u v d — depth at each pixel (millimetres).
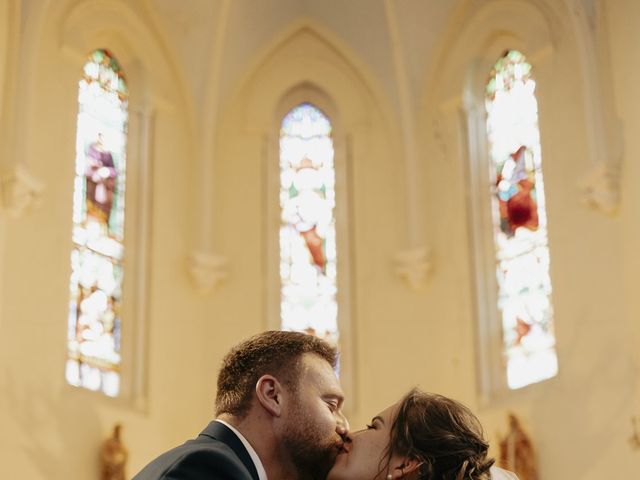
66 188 12102
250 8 14234
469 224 13234
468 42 13758
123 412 12094
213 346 13297
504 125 13312
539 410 11664
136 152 13438
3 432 10633
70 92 12484
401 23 13984
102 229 12688
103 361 12227
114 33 13414
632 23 11312
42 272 11539
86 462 11422
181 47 13992
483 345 12703
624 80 11352
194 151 13945
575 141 12016
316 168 14359
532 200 12727
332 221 14078
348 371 13352
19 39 11719
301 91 14719
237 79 14406
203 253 13516
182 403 12844
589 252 11547
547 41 12648
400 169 13938
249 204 14078
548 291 12242
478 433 3816
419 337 13180
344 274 13789
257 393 3549
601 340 11203
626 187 11188
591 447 11031
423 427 3717
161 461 3164
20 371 10992
